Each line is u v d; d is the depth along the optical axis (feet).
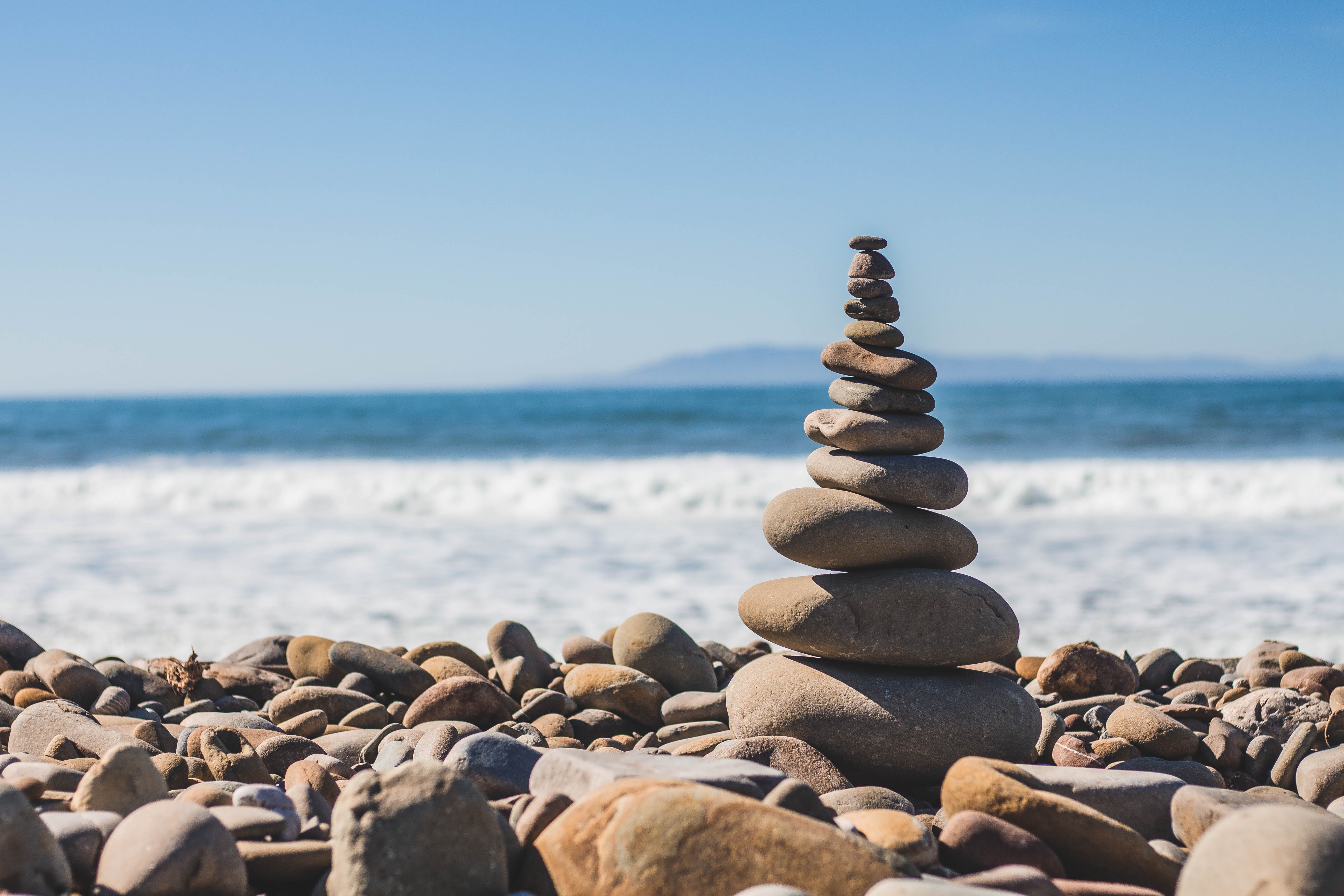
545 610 26.45
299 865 8.16
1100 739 14.07
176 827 7.70
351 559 33.60
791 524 12.73
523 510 45.27
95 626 24.80
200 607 26.71
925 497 12.57
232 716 14.52
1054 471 48.08
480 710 15.16
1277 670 18.39
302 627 24.75
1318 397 128.06
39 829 7.47
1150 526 39.75
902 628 12.27
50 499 48.08
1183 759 13.21
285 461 73.97
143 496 47.96
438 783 7.66
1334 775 11.66
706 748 12.54
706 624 24.97
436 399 222.89
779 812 7.66
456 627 24.72
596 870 7.57
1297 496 43.60
